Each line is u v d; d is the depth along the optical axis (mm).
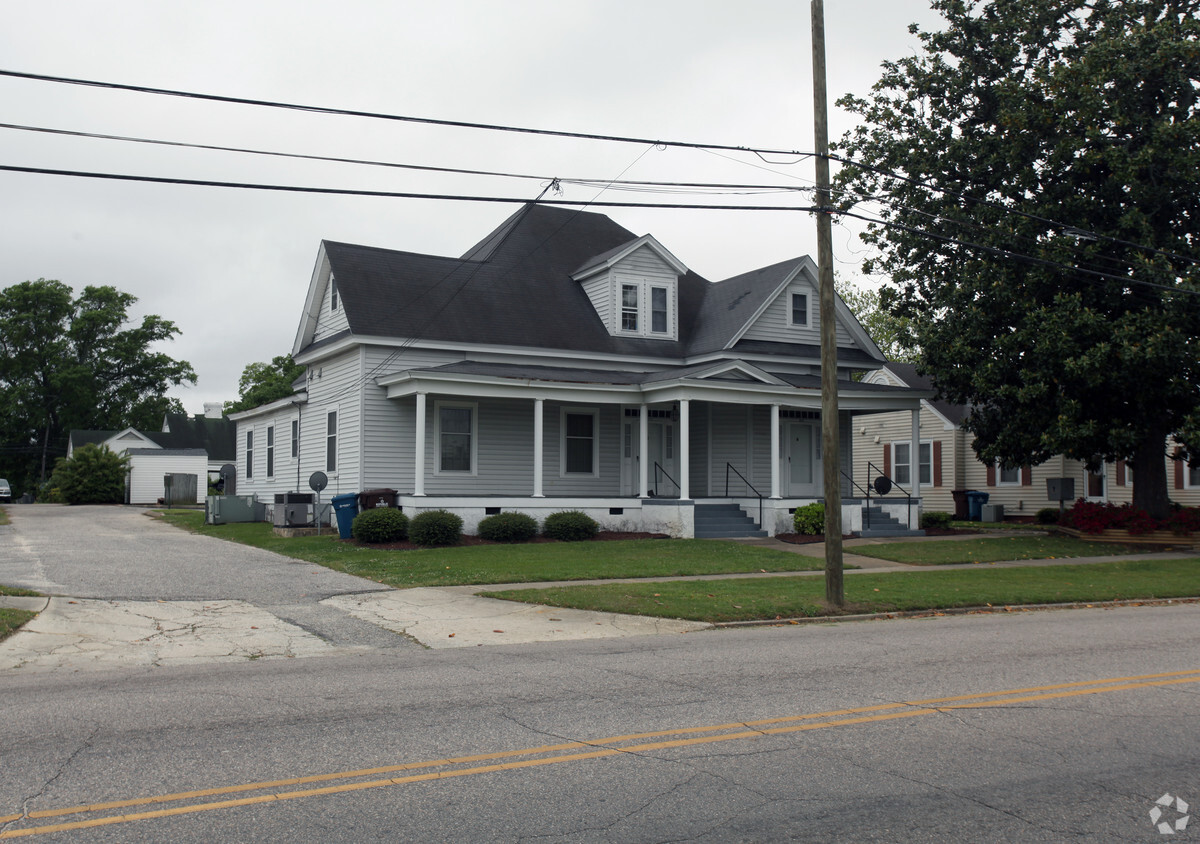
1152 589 16906
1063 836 4984
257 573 16547
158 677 9031
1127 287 23219
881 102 26016
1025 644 11219
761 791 5625
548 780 5781
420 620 12719
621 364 27953
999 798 5562
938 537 26203
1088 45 23172
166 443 64688
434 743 6582
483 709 7641
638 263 28906
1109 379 22234
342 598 14344
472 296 27000
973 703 7957
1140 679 9031
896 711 7656
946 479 38219
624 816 5172
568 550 20781
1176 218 23766
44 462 66938
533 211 31125
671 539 23703
